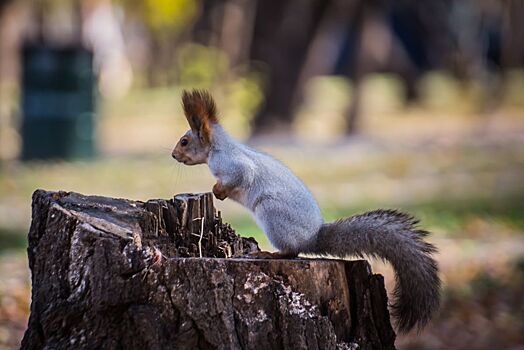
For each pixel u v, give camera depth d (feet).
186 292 19.48
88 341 19.33
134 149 95.61
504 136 107.76
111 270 19.42
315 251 21.17
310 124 125.39
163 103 146.72
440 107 147.64
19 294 36.42
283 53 109.29
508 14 139.74
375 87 177.68
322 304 20.35
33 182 70.08
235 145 22.04
